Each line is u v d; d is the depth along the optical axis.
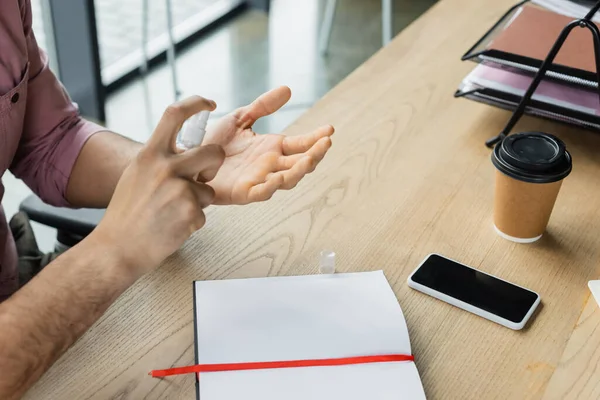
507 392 0.76
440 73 1.37
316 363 0.76
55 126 1.11
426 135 1.19
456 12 1.61
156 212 0.73
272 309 0.83
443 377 0.78
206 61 3.19
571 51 1.17
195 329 0.80
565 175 0.91
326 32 3.23
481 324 0.85
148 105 2.86
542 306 0.87
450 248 0.95
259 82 3.04
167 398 0.75
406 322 0.84
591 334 0.84
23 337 0.72
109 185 1.07
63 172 1.09
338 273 0.90
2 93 1.01
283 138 0.91
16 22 1.00
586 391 0.77
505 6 1.64
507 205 0.94
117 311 0.85
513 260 0.94
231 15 3.58
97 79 2.67
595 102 1.13
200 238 0.96
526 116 1.25
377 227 0.99
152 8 3.40
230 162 0.90
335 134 1.18
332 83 3.07
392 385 0.75
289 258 0.93
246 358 0.77
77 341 0.81
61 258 0.75
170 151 0.75
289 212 1.01
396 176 1.09
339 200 1.03
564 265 0.94
